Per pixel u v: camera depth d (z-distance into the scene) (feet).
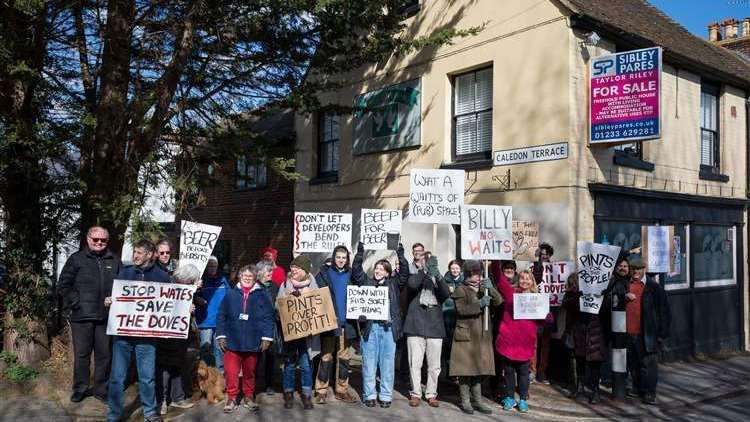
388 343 25.12
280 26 30.37
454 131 38.70
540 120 32.71
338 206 46.98
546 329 30.01
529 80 33.45
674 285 37.63
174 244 51.62
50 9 26.48
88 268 24.23
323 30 30.53
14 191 27.78
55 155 26.91
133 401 24.45
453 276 27.61
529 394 27.94
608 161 32.99
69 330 27.45
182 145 31.68
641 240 34.58
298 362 25.62
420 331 25.30
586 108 32.04
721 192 41.34
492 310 26.08
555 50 32.24
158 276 22.41
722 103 42.29
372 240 29.01
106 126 26.61
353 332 25.94
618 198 33.04
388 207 42.47
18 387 25.44
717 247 41.37
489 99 36.68
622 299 26.91
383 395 25.02
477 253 26.23
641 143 35.40
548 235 31.86
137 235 24.95
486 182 35.55
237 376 23.80
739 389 30.48
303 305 23.97
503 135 34.65
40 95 28.14
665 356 36.40
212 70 31.78
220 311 23.76
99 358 24.43
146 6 29.48
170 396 24.34
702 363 36.99
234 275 30.01
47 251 29.12
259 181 56.39
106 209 25.45
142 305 21.30
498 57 35.27
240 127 32.22
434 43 32.99
